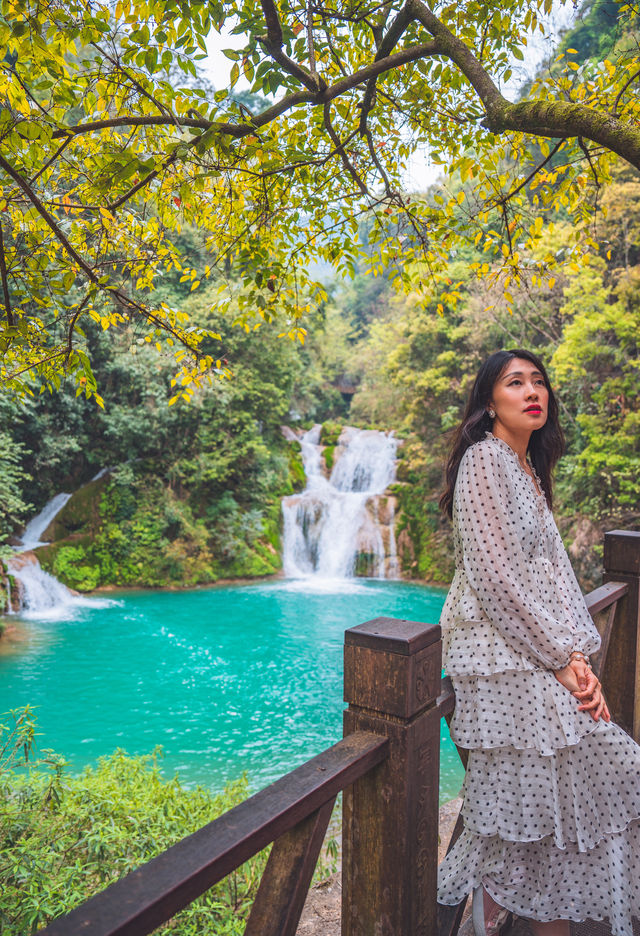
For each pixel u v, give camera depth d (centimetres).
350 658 110
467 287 1516
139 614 1259
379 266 351
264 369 1716
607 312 1162
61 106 203
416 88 296
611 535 235
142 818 311
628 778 136
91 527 1525
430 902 114
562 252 314
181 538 1580
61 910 246
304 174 283
